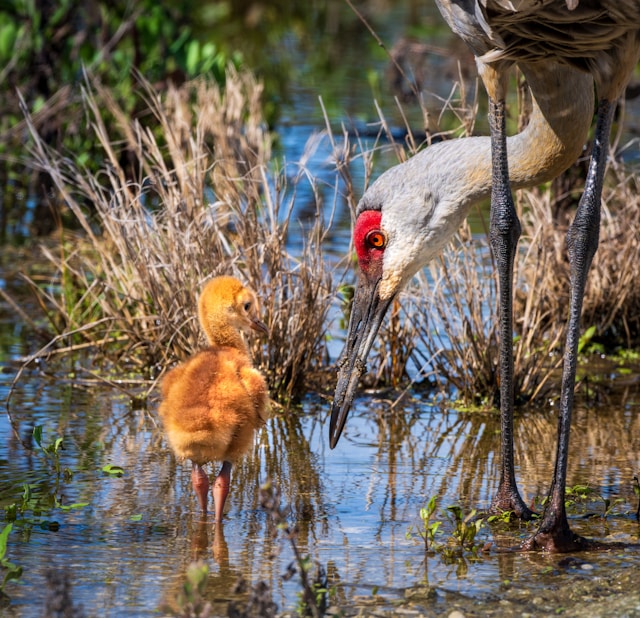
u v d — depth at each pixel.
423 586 7.35
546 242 12.98
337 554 7.91
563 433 8.10
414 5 37.56
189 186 12.55
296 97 24.50
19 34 19.75
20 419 10.70
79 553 7.81
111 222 12.49
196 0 35.28
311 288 11.59
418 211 8.98
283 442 10.41
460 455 10.16
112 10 20.94
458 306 11.76
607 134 8.41
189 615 6.55
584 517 8.74
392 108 22.56
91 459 9.72
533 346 11.97
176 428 8.38
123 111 18.14
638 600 7.13
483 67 8.65
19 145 19.39
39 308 13.90
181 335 11.68
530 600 7.15
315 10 36.44
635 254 13.28
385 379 12.13
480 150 8.87
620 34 8.23
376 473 9.64
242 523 8.45
